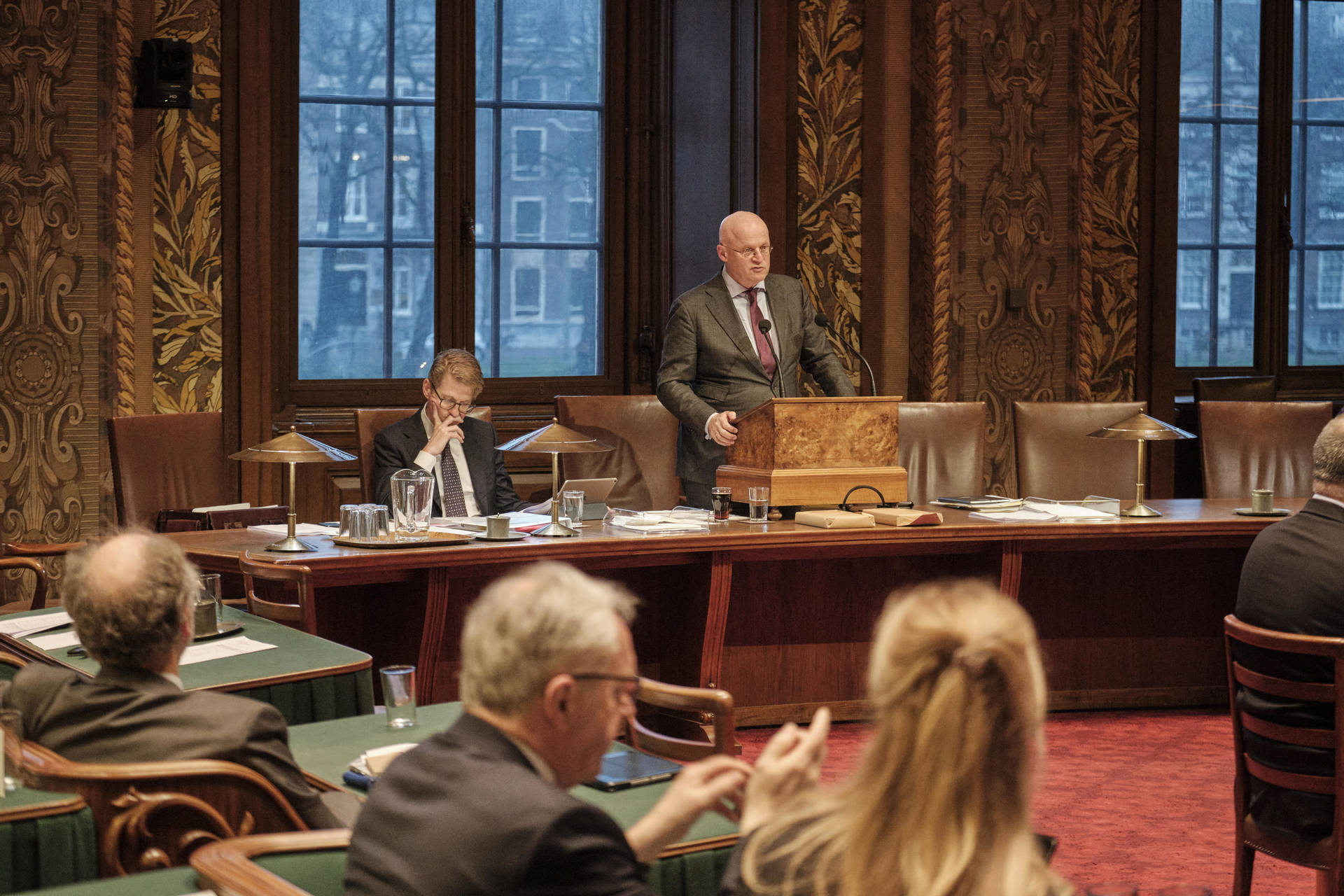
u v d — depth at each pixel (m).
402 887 1.87
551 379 8.78
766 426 5.86
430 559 5.05
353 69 8.30
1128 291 8.95
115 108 7.30
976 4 8.43
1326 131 9.63
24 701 2.82
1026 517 5.96
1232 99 9.48
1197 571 6.52
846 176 8.50
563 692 1.96
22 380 7.21
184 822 2.56
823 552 5.71
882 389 8.51
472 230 8.53
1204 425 7.26
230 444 7.79
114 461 6.33
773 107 8.31
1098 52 8.77
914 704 1.53
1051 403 7.24
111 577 2.76
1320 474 3.83
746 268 6.39
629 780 2.82
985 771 1.50
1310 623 3.70
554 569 2.07
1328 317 9.71
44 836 2.45
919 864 1.49
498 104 8.61
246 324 7.75
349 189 8.34
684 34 8.69
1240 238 9.55
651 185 8.86
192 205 7.62
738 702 6.04
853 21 8.45
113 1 7.25
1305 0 9.56
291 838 2.25
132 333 7.48
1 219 7.10
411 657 5.31
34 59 7.12
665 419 7.17
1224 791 5.22
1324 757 3.52
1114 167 8.88
